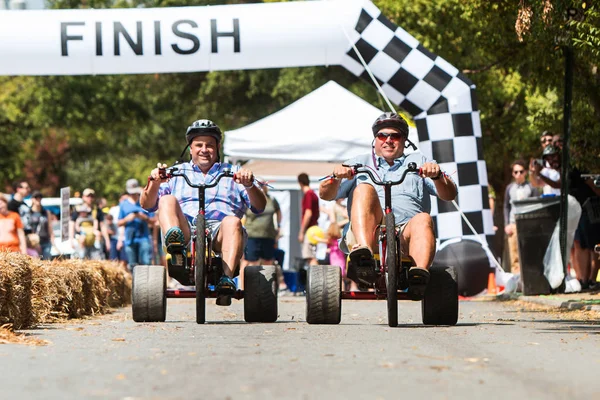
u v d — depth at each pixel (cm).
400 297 1698
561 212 2788
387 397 879
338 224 3716
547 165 2998
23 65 2966
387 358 1173
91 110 8894
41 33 2938
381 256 1662
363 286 1769
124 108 9081
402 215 1742
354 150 3734
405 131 1759
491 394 902
